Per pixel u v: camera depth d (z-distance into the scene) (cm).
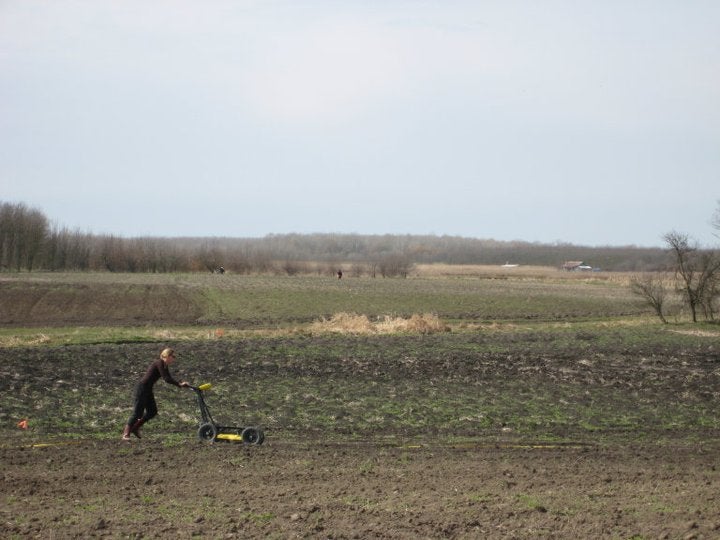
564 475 2917
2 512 2348
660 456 3369
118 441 3506
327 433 3809
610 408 4591
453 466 3072
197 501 2492
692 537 2081
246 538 2117
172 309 13300
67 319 12156
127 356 6341
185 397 4719
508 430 3959
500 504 2447
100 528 2195
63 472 2889
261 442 3459
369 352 6738
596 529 2180
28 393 4756
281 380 5366
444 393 4966
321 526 2209
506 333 8681
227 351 6738
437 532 2170
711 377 5678
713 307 10800
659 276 11425
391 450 3416
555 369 5931
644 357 6569
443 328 9125
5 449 3309
